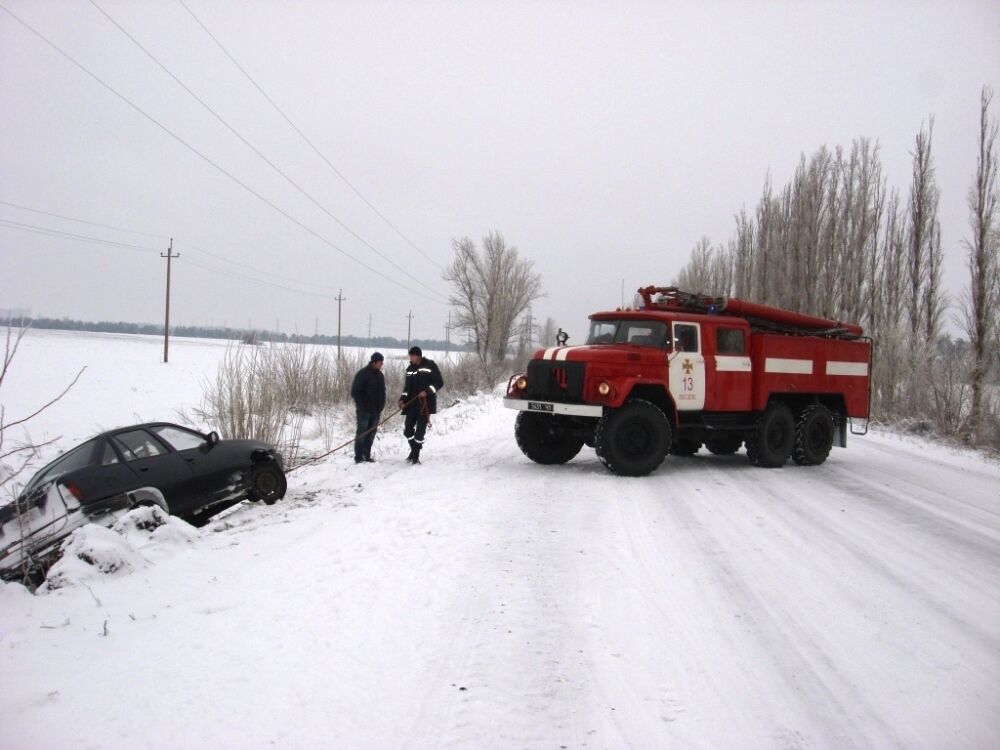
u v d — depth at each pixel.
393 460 11.04
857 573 5.48
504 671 3.68
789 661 3.89
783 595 4.95
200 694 3.34
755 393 10.69
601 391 9.30
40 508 6.39
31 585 5.87
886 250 23.67
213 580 5.05
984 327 17.28
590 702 3.38
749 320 11.38
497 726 3.14
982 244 17.39
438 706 3.30
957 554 6.12
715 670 3.76
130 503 6.89
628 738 3.06
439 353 55.12
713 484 9.20
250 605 4.54
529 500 7.75
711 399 10.18
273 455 8.58
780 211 27.22
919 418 19.27
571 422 10.16
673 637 4.18
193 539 6.19
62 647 3.85
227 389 12.00
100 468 6.88
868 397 12.31
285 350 16.94
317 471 10.51
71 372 27.94
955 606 4.80
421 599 4.67
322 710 3.23
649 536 6.40
